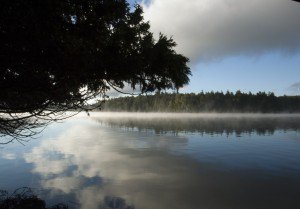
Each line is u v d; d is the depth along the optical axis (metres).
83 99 4.69
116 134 44.59
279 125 66.88
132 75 4.46
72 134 44.44
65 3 3.44
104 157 22.52
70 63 3.78
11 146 28.12
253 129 54.41
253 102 180.38
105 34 3.94
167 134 44.22
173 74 4.63
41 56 3.69
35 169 17.50
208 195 12.69
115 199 11.80
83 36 3.86
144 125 69.25
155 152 25.39
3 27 3.32
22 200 9.36
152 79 4.73
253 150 26.55
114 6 3.89
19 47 3.55
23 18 3.24
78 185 13.84
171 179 15.48
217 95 184.38
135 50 4.38
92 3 3.78
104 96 4.81
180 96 179.62
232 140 35.19
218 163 20.19
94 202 11.36
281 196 12.58
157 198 12.11
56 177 15.42
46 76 3.94
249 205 11.38
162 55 4.44
